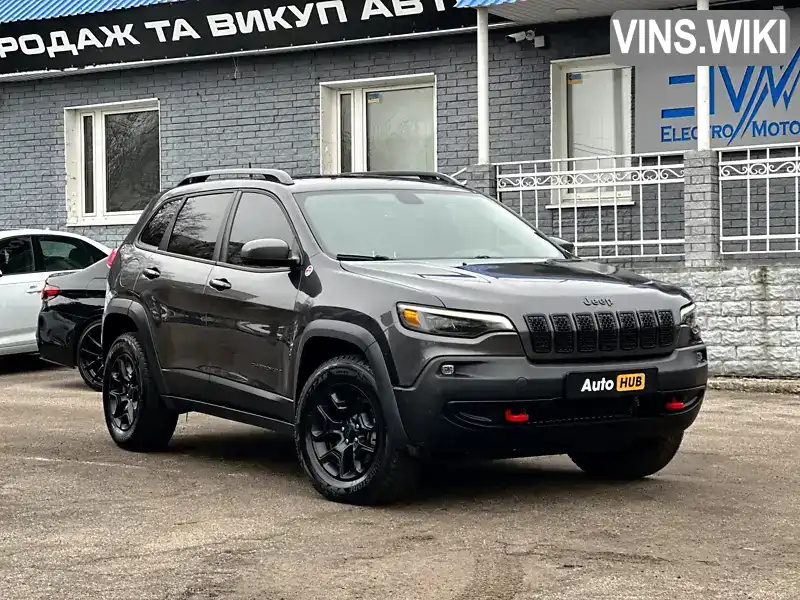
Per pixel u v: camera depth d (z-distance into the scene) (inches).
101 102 676.1
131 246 339.0
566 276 265.7
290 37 610.2
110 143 689.6
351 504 257.8
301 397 264.8
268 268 286.4
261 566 208.8
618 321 252.2
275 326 277.3
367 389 251.3
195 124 652.7
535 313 245.4
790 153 522.9
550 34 566.9
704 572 203.0
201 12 621.6
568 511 250.2
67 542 226.7
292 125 629.3
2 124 704.4
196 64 650.2
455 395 239.9
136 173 683.4
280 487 278.1
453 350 241.1
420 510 251.6
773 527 235.9
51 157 693.3
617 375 248.1
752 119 528.4
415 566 207.6
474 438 241.6
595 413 249.1
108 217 689.0
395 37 592.1
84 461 313.3
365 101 625.9
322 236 279.9
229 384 292.8
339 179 308.2
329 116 628.4
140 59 646.5
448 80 592.7
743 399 426.3
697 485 278.5
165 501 263.0
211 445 338.6
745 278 462.9
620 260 537.0
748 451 324.8
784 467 301.1
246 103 639.1
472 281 253.1
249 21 613.9
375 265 267.0
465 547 220.4
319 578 200.8
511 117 578.6
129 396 329.4
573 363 247.0
